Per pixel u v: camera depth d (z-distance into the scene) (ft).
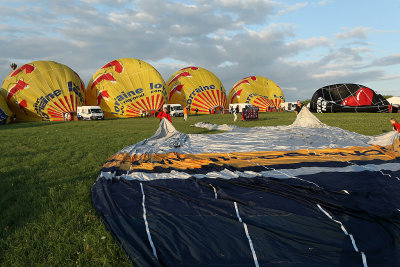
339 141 30.30
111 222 11.94
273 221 11.79
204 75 163.84
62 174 20.77
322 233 10.85
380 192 14.71
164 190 16.05
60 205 14.48
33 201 15.05
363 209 12.42
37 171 22.02
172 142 32.81
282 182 16.90
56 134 51.37
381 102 112.16
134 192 15.84
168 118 42.04
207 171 19.88
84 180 18.93
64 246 10.51
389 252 9.54
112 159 24.49
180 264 9.29
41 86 113.80
